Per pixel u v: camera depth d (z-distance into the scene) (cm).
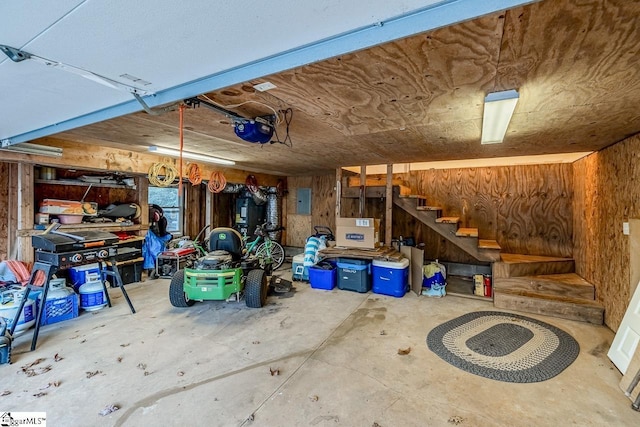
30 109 204
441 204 555
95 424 182
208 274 352
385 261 445
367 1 95
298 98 200
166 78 155
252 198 729
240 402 204
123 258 367
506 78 165
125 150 413
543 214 486
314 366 249
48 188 432
